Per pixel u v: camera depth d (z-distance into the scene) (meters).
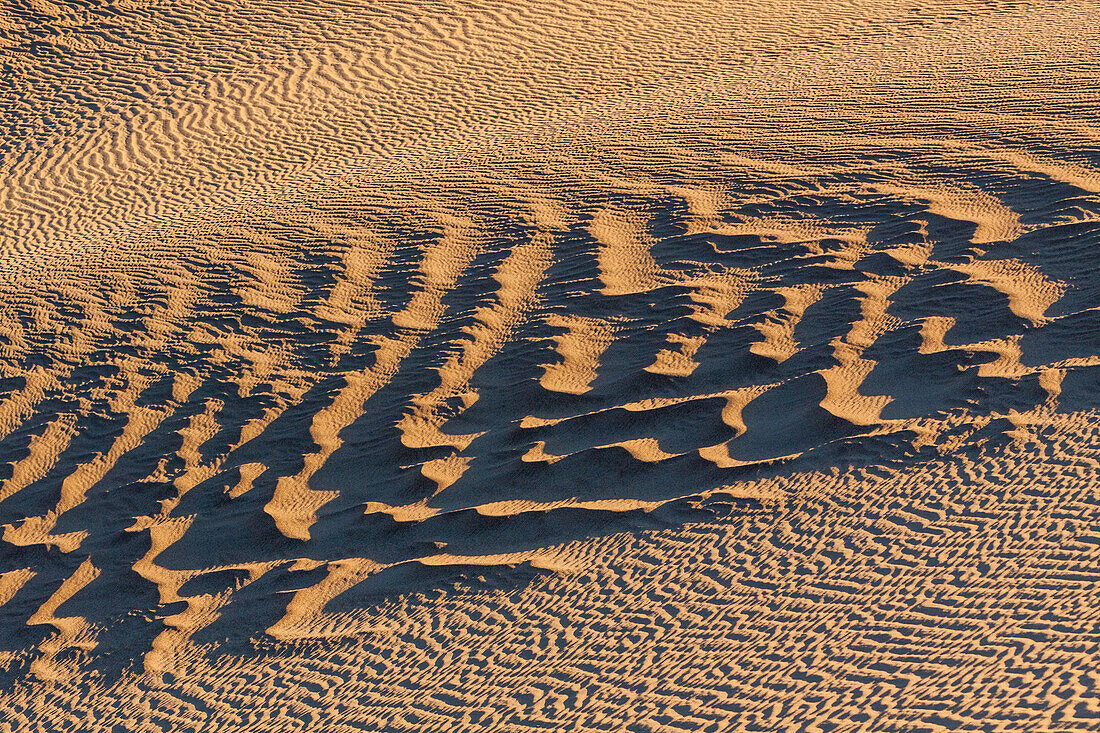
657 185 12.21
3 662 7.59
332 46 19.31
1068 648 5.56
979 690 5.45
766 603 6.56
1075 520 6.50
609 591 7.02
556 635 6.75
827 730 5.46
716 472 7.79
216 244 12.27
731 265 10.31
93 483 8.95
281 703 6.73
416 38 19.62
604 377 9.08
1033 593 6.03
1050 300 8.77
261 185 15.26
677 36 19.56
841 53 17.59
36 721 7.08
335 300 10.80
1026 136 11.78
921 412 7.85
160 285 11.39
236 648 7.30
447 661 6.76
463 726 6.18
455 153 14.97
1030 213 10.16
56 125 17.62
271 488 8.59
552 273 10.71
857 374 8.44
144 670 7.28
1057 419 7.41
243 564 7.99
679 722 5.81
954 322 8.79
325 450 8.88
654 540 7.34
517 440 8.57
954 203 10.64
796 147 12.70
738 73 17.36
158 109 17.86
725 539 7.18
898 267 9.73
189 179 15.93
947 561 6.47
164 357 10.20
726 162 12.59
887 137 12.50
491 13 20.45
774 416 8.22
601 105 16.69
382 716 6.42
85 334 10.64
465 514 7.96
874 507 7.09
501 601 7.15
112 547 8.34
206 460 8.99
